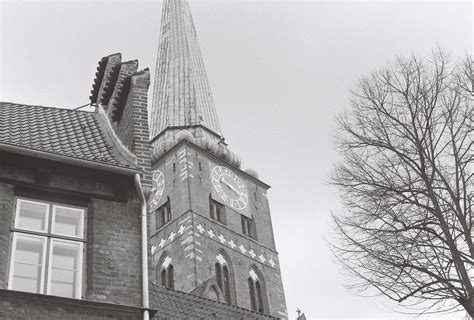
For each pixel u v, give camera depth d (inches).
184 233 2144.4
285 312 2311.8
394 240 618.2
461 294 567.8
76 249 566.9
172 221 2233.0
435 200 621.0
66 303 522.3
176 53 3058.6
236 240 2303.2
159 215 2320.4
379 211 641.0
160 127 2768.2
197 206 2226.9
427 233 609.6
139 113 683.4
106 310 534.0
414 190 634.8
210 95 2928.2
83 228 580.7
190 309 650.2
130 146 668.7
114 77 776.9
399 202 637.3
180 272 2075.5
